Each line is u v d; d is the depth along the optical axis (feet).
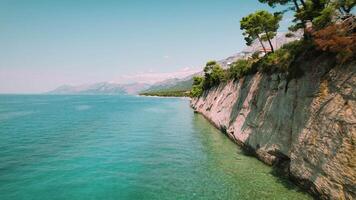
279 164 80.33
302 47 77.30
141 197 62.95
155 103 533.14
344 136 51.11
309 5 80.48
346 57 55.57
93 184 71.56
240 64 169.48
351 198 46.52
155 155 102.78
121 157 100.22
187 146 118.83
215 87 253.03
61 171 82.89
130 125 193.67
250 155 100.22
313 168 58.85
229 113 150.61
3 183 71.87
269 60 107.24
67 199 61.87
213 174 78.59
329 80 61.00
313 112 63.46
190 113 295.89
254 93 115.75
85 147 117.50
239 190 65.67
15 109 353.10
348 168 48.24
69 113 297.94
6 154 104.17
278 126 82.64
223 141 130.00
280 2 93.40
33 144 123.95
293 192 62.85
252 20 141.90
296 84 76.28
